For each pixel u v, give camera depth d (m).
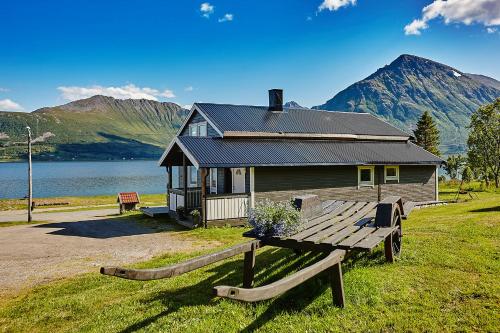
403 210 8.63
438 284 6.49
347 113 27.95
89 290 7.71
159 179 88.81
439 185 41.84
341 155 20.42
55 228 17.61
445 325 5.17
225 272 7.97
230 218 16.58
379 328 5.19
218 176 21.47
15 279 8.94
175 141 18.20
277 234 6.57
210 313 5.98
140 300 6.77
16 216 23.56
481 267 7.27
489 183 39.47
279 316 5.66
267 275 7.45
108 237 14.66
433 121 53.62
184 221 17.14
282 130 20.92
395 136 25.41
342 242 6.10
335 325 5.31
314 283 6.55
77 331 5.77
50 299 7.26
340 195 20.31
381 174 22.03
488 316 5.32
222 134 18.92
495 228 10.82
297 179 18.69
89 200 35.19
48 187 66.75
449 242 9.33
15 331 5.94
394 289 6.32
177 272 4.77
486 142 43.47
